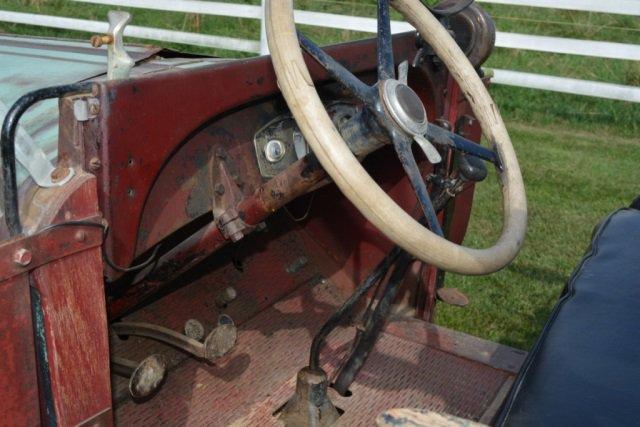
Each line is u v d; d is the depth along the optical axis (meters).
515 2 5.64
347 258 2.59
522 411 1.14
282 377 2.15
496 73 5.72
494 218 4.36
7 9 7.54
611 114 6.18
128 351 2.04
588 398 1.14
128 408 1.93
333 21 5.88
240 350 2.22
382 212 1.29
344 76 1.42
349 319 2.45
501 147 1.78
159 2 6.23
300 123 1.32
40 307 1.20
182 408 1.98
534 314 3.34
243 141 1.70
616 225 1.76
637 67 6.47
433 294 2.53
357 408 2.04
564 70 6.54
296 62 1.35
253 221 1.66
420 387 2.15
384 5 1.55
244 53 6.81
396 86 1.40
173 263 1.74
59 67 1.87
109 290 1.68
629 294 1.45
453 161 2.27
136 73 1.81
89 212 1.24
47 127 1.46
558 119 6.22
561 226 4.29
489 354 2.30
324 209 2.56
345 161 1.29
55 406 1.25
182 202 1.57
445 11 1.96
